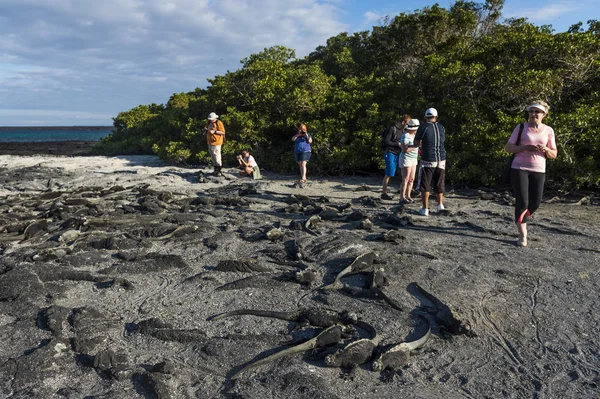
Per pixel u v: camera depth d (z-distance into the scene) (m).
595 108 11.67
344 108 16.38
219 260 6.78
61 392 3.60
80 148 35.72
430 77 14.97
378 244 7.29
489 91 13.72
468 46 15.98
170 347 4.33
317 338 4.27
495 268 6.19
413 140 10.03
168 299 5.45
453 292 5.44
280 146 17.84
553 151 6.75
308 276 5.85
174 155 18.42
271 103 17.73
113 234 8.02
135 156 23.41
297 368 3.90
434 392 3.63
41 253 6.83
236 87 19.17
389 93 16.28
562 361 4.02
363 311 5.05
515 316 4.84
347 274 6.05
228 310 5.12
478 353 4.18
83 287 5.82
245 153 15.11
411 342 4.20
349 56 20.86
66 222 8.70
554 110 12.69
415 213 9.51
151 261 6.62
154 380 3.66
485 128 12.68
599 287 5.52
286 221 9.04
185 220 9.08
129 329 4.70
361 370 3.92
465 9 18.58
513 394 3.60
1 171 17.42
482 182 12.47
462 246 7.14
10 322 4.84
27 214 9.47
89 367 3.95
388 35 19.38
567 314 4.86
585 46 12.47
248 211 10.04
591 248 6.95
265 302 5.33
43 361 3.97
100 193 11.95
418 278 5.89
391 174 10.96
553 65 13.16
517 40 13.45
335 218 8.94
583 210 9.66
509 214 9.23
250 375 3.84
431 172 9.08
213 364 4.04
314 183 13.98
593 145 11.23
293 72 17.91
